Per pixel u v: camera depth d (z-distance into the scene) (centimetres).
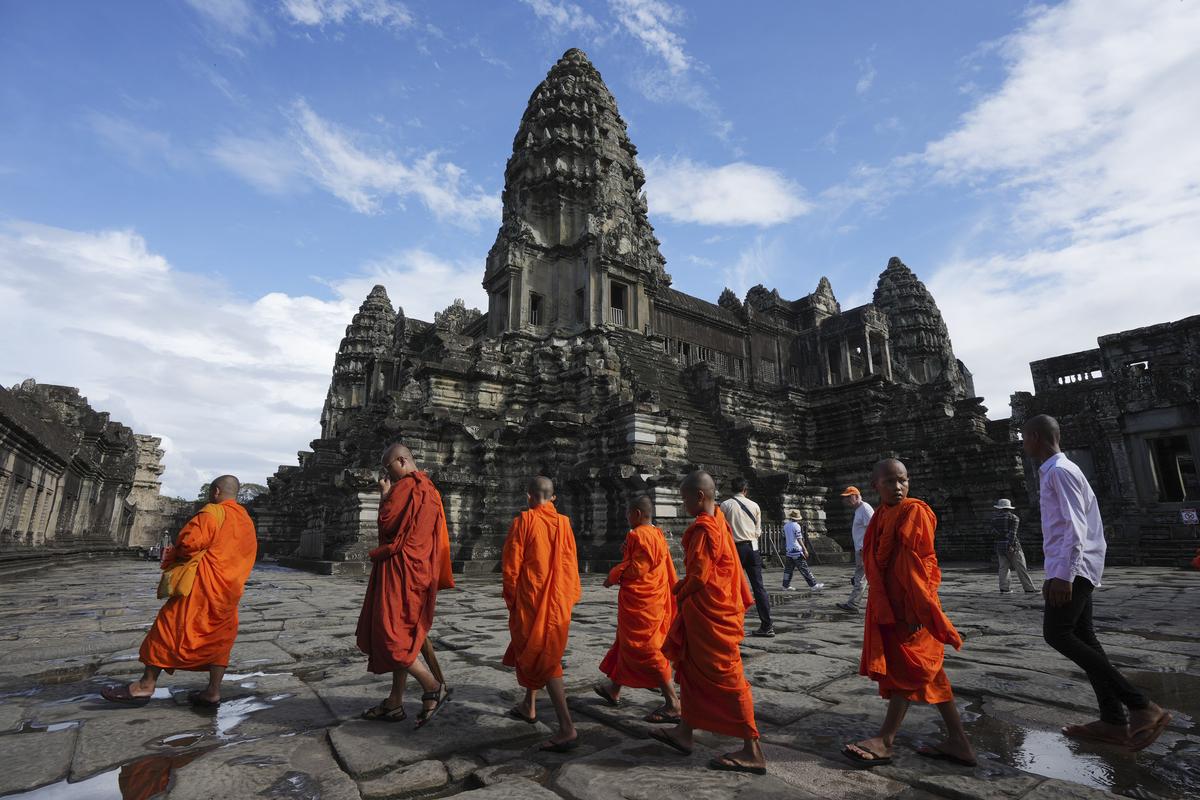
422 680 406
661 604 445
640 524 473
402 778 323
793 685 508
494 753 362
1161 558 2034
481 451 2142
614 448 1972
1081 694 473
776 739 384
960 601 1066
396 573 411
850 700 464
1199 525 2061
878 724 407
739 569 382
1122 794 304
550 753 363
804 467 2580
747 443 2523
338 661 609
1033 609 962
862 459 2762
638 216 3494
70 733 390
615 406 2017
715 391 2778
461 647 670
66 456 2394
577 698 480
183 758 351
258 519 3612
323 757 352
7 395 1775
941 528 2561
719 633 353
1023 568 1173
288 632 767
